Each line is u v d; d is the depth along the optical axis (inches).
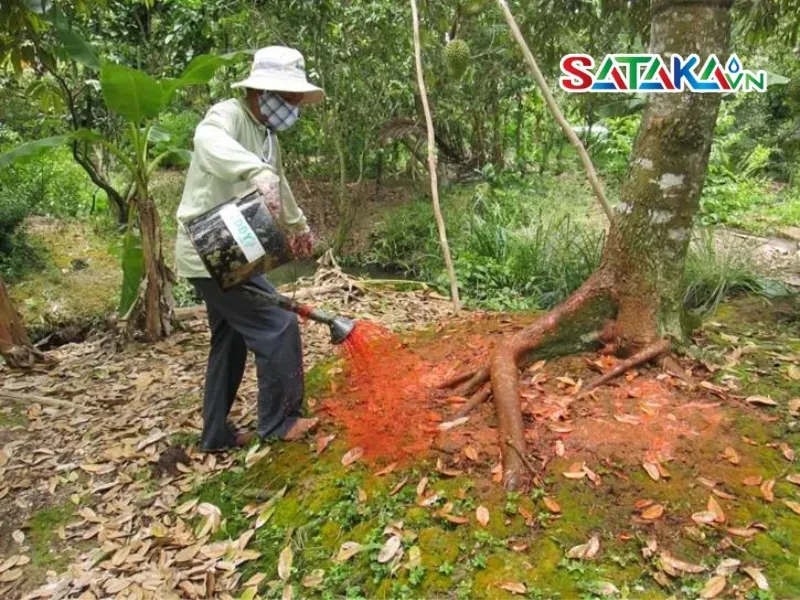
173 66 281.3
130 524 104.9
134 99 155.8
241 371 117.1
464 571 81.1
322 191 352.2
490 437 99.4
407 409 109.5
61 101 222.7
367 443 104.3
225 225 96.7
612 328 115.0
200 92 330.3
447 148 361.1
